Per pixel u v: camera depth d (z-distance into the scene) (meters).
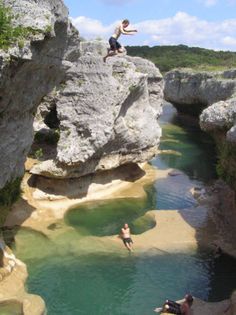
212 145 58.47
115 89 32.53
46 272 23.97
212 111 36.47
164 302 22.05
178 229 29.97
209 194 37.56
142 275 24.39
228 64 105.00
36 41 16.39
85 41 36.72
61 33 18.86
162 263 25.70
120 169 39.25
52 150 36.81
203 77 64.38
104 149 33.94
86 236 28.22
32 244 26.61
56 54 19.22
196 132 67.62
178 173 44.09
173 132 67.12
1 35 15.39
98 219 31.11
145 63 45.94
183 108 78.81
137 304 21.81
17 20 16.20
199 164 48.47
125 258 25.98
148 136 38.75
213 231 29.94
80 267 24.75
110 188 36.66
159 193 37.81
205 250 27.38
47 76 20.09
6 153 19.28
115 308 21.34
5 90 16.66
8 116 18.61
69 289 22.64
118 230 29.77
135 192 36.97
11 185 22.36
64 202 32.62
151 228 30.36
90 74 32.22
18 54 15.69
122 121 34.53
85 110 32.19
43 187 32.78
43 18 16.61
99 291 22.69
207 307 21.31
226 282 24.08
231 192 35.53
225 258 26.52
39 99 21.05
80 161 31.88
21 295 20.64
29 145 22.34
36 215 29.95
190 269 25.20
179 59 125.00
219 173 34.69
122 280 23.77
